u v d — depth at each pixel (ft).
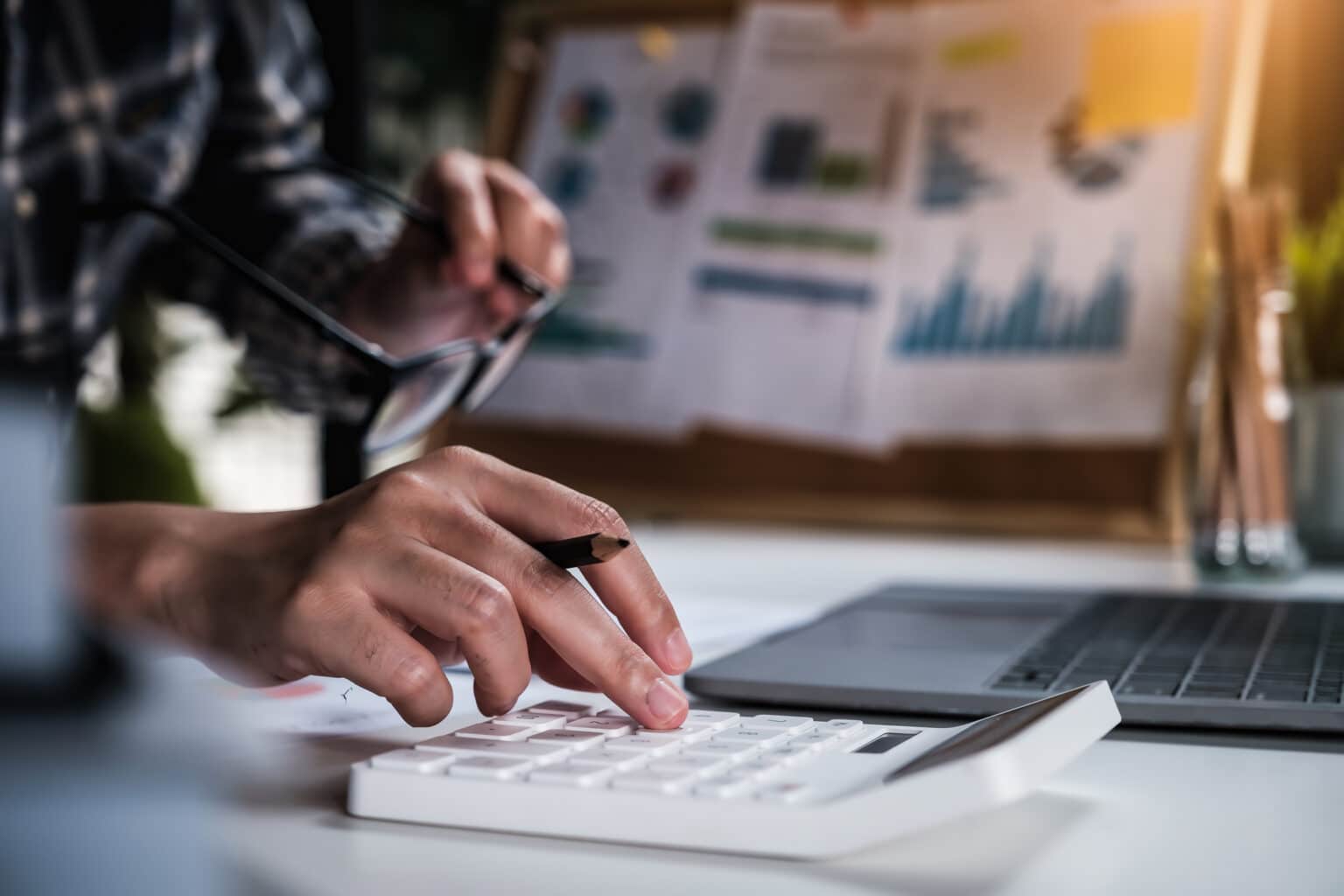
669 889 0.91
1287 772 1.27
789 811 0.98
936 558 3.54
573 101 5.02
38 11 3.15
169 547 1.48
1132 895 0.88
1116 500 4.01
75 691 0.37
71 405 2.13
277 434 6.68
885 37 4.62
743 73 4.79
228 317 3.57
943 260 4.37
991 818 1.10
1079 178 4.25
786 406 4.46
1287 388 3.09
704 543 3.98
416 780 1.09
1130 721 1.45
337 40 4.07
